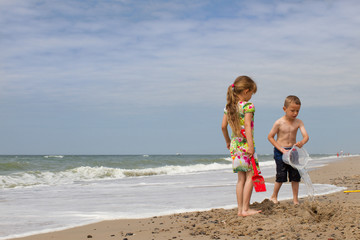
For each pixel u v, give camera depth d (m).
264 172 13.58
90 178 12.27
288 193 6.29
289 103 4.93
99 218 4.29
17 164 16.16
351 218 3.58
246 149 4.18
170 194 6.73
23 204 5.66
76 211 4.88
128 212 4.72
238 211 4.18
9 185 9.43
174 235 3.31
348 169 13.30
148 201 5.79
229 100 4.34
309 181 4.91
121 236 3.36
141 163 23.62
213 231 3.42
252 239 3.05
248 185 4.13
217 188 7.66
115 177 12.91
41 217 4.42
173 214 4.52
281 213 4.04
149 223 3.96
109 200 6.04
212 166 21.64
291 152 4.81
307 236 3.04
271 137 5.02
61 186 8.99
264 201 4.55
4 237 3.40
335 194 6.01
